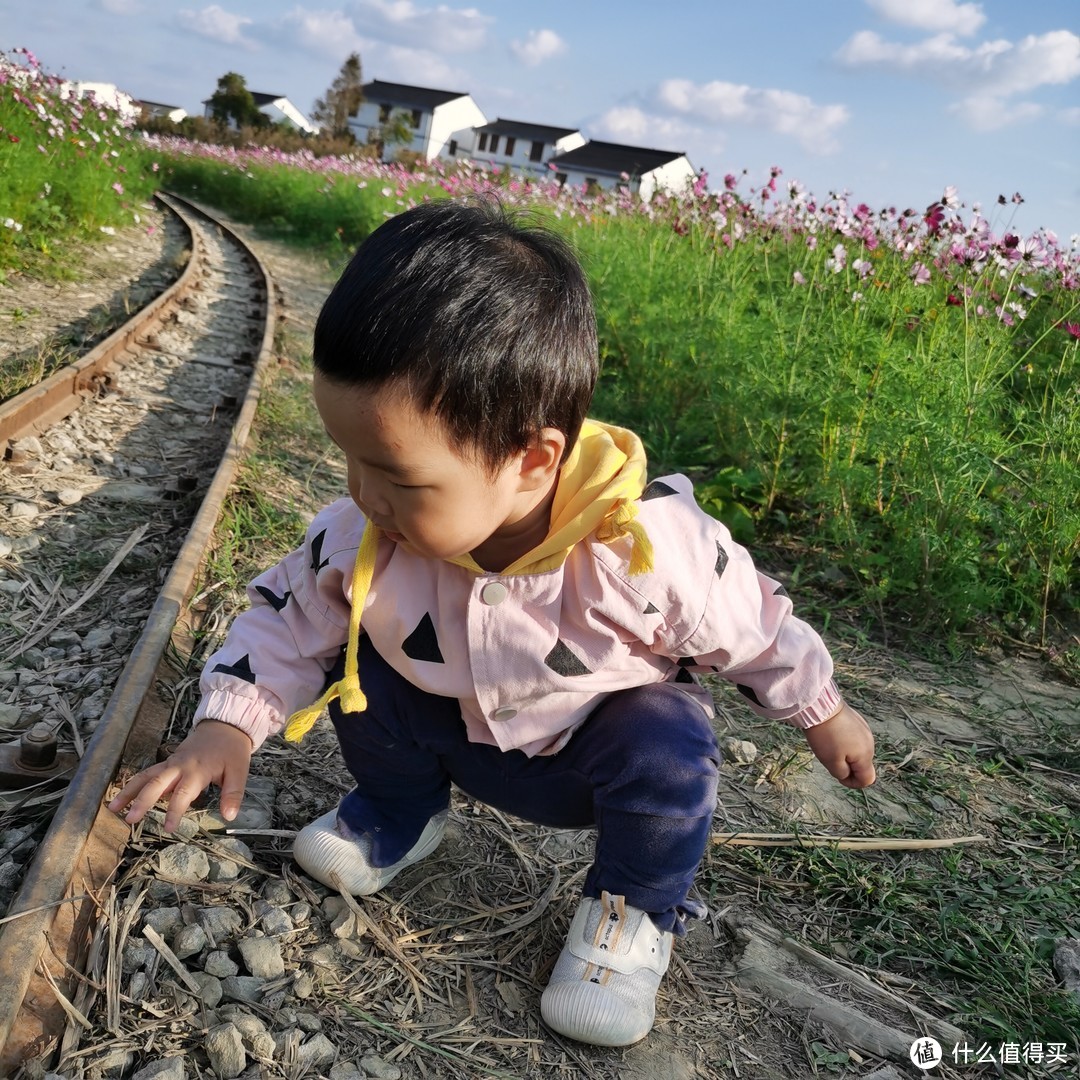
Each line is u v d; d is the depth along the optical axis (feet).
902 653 11.51
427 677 5.29
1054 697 10.82
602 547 5.04
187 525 11.53
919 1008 6.08
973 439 12.71
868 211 19.60
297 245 53.11
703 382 17.56
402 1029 5.35
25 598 9.31
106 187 40.06
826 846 7.55
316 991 5.46
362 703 5.10
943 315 14.94
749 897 6.94
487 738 5.51
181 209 66.54
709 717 5.69
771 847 7.50
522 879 6.70
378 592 5.24
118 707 6.81
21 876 5.74
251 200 68.49
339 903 6.03
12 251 27.27
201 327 24.70
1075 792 8.91
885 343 13.91
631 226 29.14
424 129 231.09
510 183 43.55
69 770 6.73
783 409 14.69
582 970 5.52
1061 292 19.63
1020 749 9.60
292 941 5.73
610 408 19.08
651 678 5.45
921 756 9.21
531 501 4.85
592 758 5.40
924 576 12.12
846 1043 5.82
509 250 4.42
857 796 8.43
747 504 14.96
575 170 195.52
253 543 11.09
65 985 4.96
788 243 23.94
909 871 7.48
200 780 5.08
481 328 4.15
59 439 13.57
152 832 6.22
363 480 4.45
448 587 5.13
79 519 11.26
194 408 16.87
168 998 5.12
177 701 7.68
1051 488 12.44
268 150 88.63
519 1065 5.31
